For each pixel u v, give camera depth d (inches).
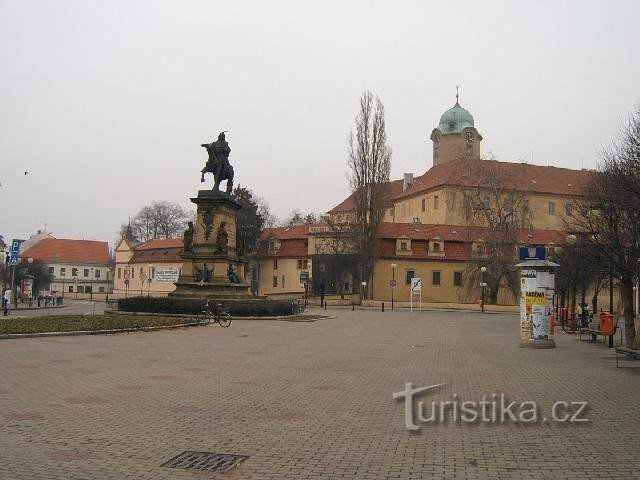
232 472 295.7
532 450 343.6
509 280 2714.1
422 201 4239.7
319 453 331.3
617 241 953.5
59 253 5113.2
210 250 1739.7
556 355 871.1
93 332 1030.4
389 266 3292.3
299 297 3157.0
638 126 970.1
